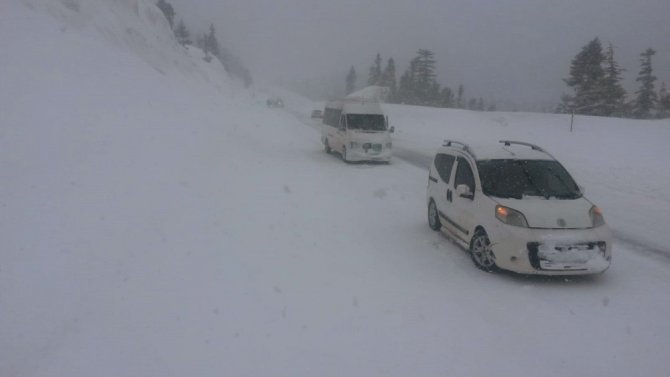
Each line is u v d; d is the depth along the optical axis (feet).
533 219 21.91
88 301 16.33
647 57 234.58
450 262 24.04
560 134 100.99
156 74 71.67
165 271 19.22
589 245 21.63
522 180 24.70
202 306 17.08
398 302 18.75
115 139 32.99
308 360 14.33
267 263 21.74
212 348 14.67
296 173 46.14
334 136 65.16
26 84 34.58
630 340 16.49
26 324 14.82
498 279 21.99
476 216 24.07
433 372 14.02
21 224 19.48
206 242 22.90
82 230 20.47
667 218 35.53
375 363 14.34
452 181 27.71
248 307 17.39
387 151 60.64
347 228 29.27
